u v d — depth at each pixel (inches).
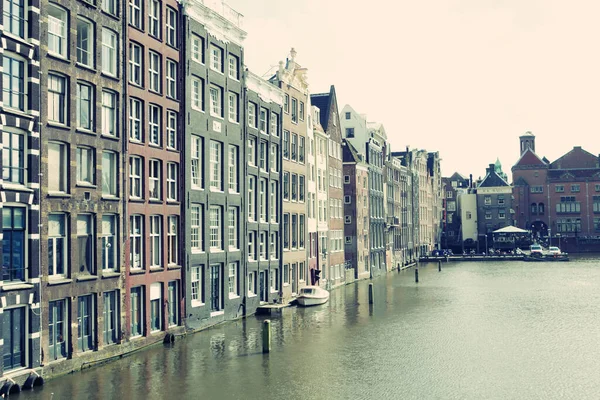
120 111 1225.4
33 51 1007.0
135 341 1268.5
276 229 1993.1
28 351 996.6
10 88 975.6
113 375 1085.1
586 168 5625.0
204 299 1541.6
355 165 3009.4
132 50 1283.2
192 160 1501.0
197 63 1507.1
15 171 983.0
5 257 959.0
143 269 1296.8
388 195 3801.7
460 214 5944.9
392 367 1191.6
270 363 1203.9
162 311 1373.0
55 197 1056.2
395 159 4018.2
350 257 3031.5
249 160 1820.9
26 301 985.5
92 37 1159.0
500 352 1327.5
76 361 1101.7
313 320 1743.4
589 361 1242.0
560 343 1424.7
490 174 5748.0
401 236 4192.9
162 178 1373.0
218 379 1080.8
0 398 933.2
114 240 1214.3
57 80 1079.6
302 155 2266.2
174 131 1434.5
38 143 1017.5
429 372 1151.6
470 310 1962.4
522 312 1914.4
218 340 1413.6
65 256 1087.6
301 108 2281.0
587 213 5526.6
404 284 2837.1
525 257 4498.0
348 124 3270.2
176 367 1156.5
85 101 1146.0
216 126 1592.0
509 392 1021.2
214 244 1601.9
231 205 1673.2
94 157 1157.7
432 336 1508.4
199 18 1518.2
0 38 940.0
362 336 1502.2
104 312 1187.3
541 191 5634.8
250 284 1829.5
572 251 5339.6
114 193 1215.6
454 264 4281.5
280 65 2071.9
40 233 1021.2
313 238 2406.5
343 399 976.9
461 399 982.4
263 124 1918.1
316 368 1174.3
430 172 5565.9
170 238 1408.7
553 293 2432.3
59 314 1078.4
